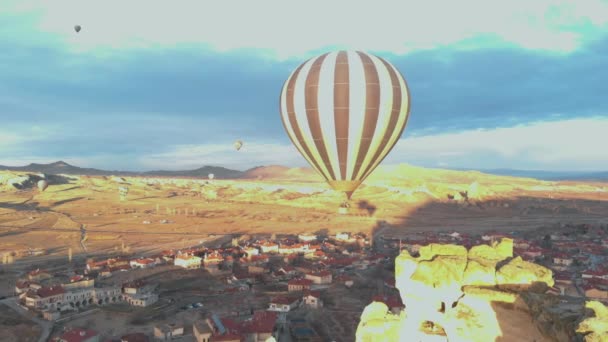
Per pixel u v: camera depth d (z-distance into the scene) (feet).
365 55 280.10
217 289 502.79
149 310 428.56
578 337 79.61
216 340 330.34
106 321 402.72
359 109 267.18
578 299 96.22
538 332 89.10
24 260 626.23
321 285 506.48
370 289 490.49
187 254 599.98
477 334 94.32
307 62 285.02
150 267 575.79
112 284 500.74
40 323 392.88
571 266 575.38
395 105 275.18
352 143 273.95
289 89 283.79
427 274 103.91
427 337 101.91
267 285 519.60
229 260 610.65
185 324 392.27
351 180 286.66
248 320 371.97
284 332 371.56
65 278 524.93
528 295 91.61
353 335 362.53
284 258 638.12
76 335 339.16
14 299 458.50
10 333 366.63
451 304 102.17
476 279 100.22
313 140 279.69
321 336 360.28
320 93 269.03
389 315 124.98
